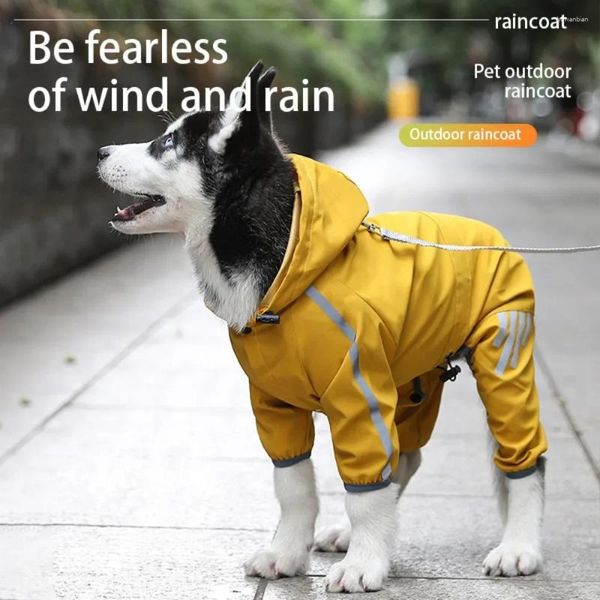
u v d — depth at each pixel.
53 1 5.23
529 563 2.30
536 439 2.34
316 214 2.20
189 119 2.24
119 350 3.72
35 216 4.84
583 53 16.56
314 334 2.20
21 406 3.17
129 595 2.24
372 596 2.24
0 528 2.48
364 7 21.27
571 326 4.10
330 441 2.95
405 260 2.27
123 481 2.71
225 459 2.83
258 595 2.24
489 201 8.54
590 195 9.19
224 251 2.23
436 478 2.73
